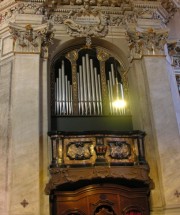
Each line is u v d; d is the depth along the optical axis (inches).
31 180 303.7
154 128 341.7
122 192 327.9
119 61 407.8
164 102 353.7
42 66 362.9
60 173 311.3
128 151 329.1
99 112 374.0
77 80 387.5
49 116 352.8
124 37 401.7
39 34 367.9
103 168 313.9
